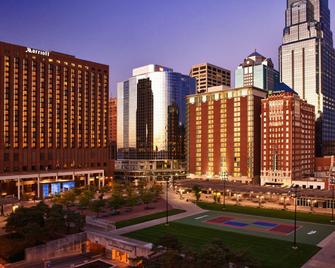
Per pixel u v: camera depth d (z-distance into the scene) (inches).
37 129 7682.1
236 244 3230.8
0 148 7032.5
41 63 7829.7
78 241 3235.7
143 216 4591.5
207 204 5600.4
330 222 4215.1
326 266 2642.7
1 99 7096.5
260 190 6127.0
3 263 2837.1
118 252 2999.5
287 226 3996.1
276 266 2642.7
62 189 7746.1
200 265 1911.9
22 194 6589.6
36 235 3105.3
